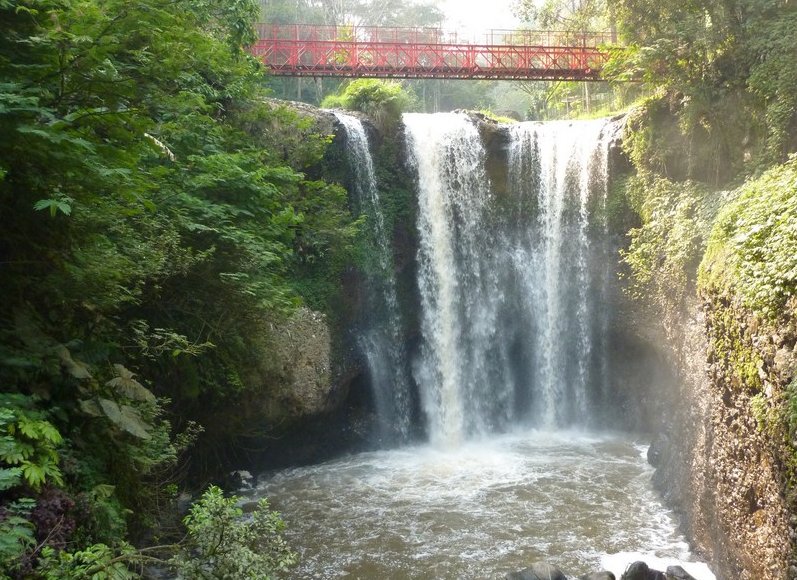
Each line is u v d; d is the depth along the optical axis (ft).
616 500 46.47
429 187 67.92
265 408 48.70
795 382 25.31
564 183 67.15
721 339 35.42
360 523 43.29
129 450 24.70
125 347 30.27
